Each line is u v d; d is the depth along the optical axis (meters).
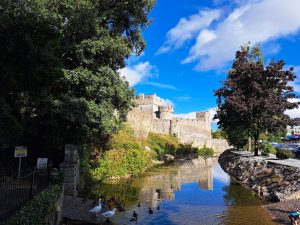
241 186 27.81
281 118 34.97
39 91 13.53
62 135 20.41
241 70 35.50
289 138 80.75
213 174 37.47
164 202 21.02
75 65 21.22
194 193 24.44
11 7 13.05
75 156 19.73
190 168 44.69
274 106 33.09
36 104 18.39
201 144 97.00
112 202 19.12
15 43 11.41
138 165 34.91
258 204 20.14
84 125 19.44
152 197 22.66
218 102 38.84
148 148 53.88
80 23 19.62
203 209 19.03
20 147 14.93
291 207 18.14
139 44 25.81
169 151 65.50
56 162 22.28
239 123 37.62
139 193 24.02
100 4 22.88
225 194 24.00
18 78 12.39
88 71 20.11
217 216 17.45
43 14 13.48
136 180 30.62
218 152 106.19
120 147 34.22
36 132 19.89
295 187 20.62
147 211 18.41
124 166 32.09
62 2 18.84
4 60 11.64
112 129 21.86
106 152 31.19
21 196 10.55
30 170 11.50
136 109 58.53
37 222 9.66
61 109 18.22
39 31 11.92
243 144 58.12
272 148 47.81
